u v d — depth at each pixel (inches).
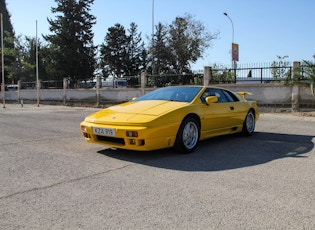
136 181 152.3
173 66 1921.8
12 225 106.3
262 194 133.9
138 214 114.3
